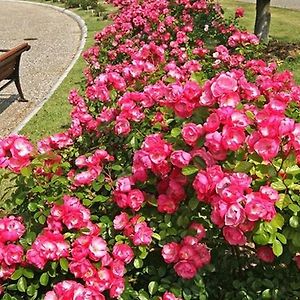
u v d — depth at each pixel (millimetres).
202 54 4754
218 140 1996
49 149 2836
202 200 2076
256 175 2068
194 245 2148
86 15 16469
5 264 2127
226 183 1917
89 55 6492
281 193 2059
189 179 2164
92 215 2490
